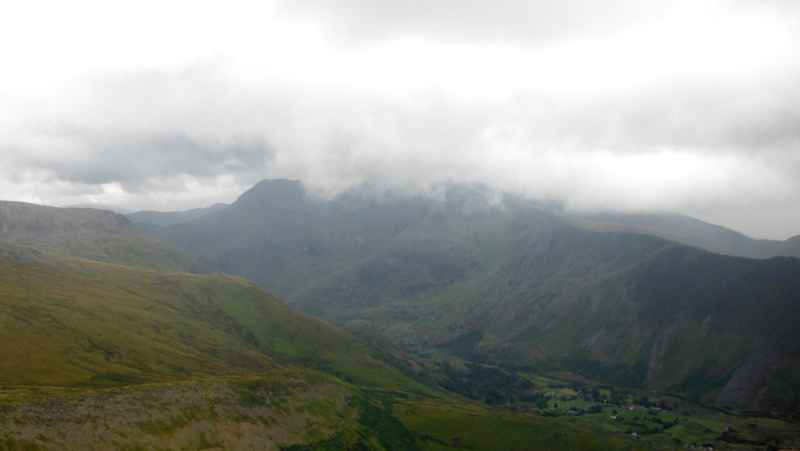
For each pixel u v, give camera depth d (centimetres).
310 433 16125
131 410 12412
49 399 11481
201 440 12800
